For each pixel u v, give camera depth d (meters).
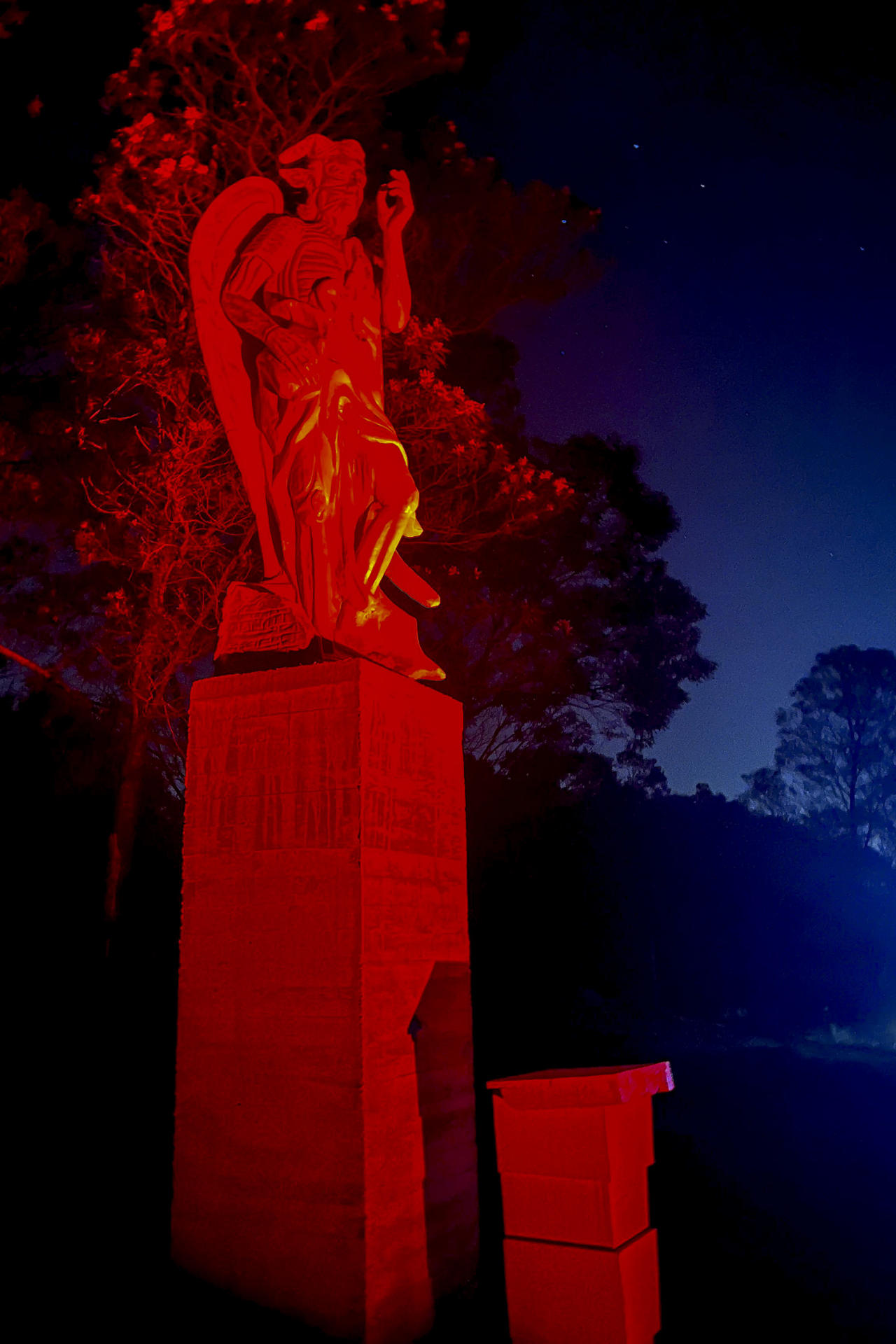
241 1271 4.36
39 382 11.62
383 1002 4.53
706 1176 8.23
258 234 5.54
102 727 11.95
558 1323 3.95
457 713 5.57
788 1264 5.91
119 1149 7.16
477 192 13.40
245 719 4.95
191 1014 4.70
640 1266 4.04
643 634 18.92
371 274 5.88
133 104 10.87
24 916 11.75
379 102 12.07
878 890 24.98
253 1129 4.46
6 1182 5.97
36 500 11.07
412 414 11.74
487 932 16.84
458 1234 4.85
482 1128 9.77
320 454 5.29
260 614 5.34
